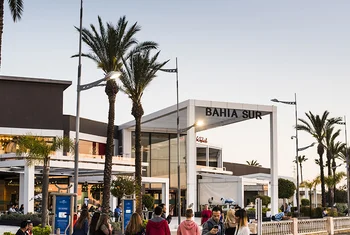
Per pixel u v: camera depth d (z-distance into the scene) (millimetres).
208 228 13969
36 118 59875
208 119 61000
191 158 56875
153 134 69062
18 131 58719
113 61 35125
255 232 22828
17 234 14773
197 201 65188
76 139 25156
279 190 77562
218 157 86125
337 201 104750
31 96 60000
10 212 41875
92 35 35188
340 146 81562
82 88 25109
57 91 61125
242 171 97188
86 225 14023
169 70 40031
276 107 59781
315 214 60188
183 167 69312
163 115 61156
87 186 58750
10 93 59156
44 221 30938
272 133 59719
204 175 65750
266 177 85000
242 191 61938
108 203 35125
